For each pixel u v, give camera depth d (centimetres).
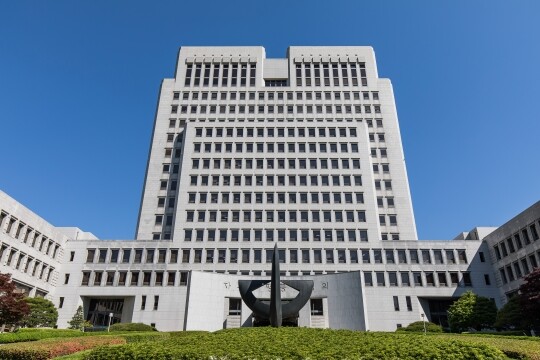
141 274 6331
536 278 3716
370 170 7288
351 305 4978
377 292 6225
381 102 8331
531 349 1867
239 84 8500
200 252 6588
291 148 7562
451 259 6412
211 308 5212
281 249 6662
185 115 8156
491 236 6316
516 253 5656
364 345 1855
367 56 8806
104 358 1691
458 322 4775
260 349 1781
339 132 7681
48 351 2045
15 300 3372
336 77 8612
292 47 8931
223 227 6800
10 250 4981
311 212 6950
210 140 7550
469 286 6212
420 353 1662
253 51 8875
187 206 6956
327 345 1891
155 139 7881
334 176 7269
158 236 7056
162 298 6162
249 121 7994
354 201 7031
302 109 8269
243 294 4122
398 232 7219
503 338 2678
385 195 7500
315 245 6675
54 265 6122
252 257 6594
